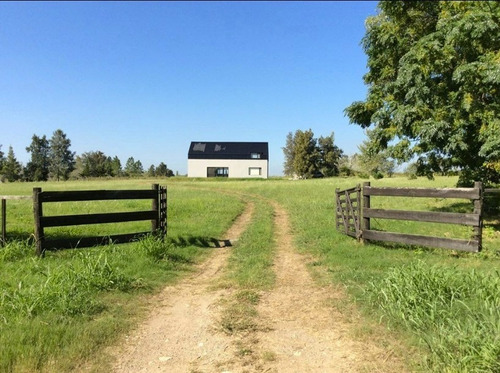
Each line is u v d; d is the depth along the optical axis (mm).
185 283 6715
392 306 4605
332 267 7441
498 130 9188
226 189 36750
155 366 3740
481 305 4184
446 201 17562
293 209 18562
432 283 4797
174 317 5062
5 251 7355
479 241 7379
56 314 4676
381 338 4145
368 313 4812
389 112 11688
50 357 3707
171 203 20578
